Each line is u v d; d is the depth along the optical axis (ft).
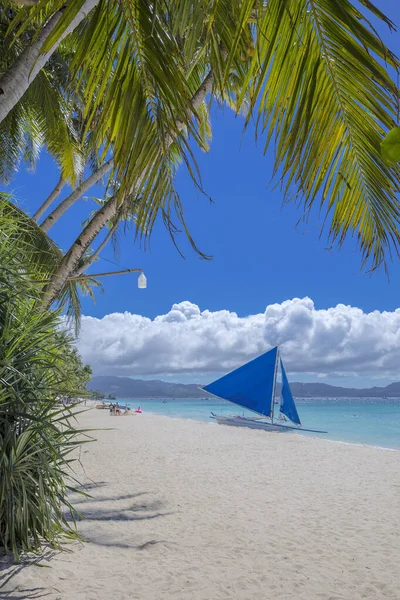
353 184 7.50
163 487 27.45
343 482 30.30
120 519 19.67
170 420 106.52
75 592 10.96
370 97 6.56
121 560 14.20
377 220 7.57
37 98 24.71
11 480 11.07
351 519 21.12
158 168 8.34
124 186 8.27
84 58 7.89
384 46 5.13
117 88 8.32
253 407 76.38
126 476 30.86
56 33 7.11
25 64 11.16
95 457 39.91
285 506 23.43
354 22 5.37
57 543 13.30
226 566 14.74
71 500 22.81
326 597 12.64
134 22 7.88
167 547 16.21
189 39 8.54
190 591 12.47
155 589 12.26
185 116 7.65
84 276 19.97
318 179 7.28
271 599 12.34
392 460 41.06
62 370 12.92
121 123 8.32
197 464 37.19
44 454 11.80
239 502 24.09
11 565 11.37
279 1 6.61
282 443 54.75
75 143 29.25
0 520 11.68
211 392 79.36
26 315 12.35
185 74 8.95
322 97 6.93
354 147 7.22
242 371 78.28
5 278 11.72
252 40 7.57
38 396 12.09
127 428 78.28
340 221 7.67
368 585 13.56
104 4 7.88
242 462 38.78
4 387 11.26
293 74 6.97
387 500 25.07
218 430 74.43
